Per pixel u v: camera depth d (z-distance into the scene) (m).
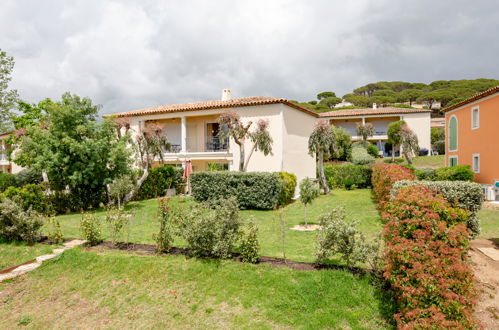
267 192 14.04
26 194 12.74
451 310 3.79
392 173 11.85
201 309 5.43
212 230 6.93
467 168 17.75
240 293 5.70
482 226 10.07
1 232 9.30
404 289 4.10
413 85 93.19
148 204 16.27
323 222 6.65
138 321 5.31
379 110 42.72
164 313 5.44
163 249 7.56
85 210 14.91
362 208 14.04
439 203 5.56
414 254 4.41
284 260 6.72
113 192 14.77
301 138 21.88
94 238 8.49
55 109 14.23
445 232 4.80
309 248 7.89
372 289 5.32
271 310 5.17
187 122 23.89
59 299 6.23
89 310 5.78
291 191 17.20
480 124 18.08
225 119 17.45
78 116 15.01
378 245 5.91
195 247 7.16
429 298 3.95
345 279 5.62
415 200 5.59
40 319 5.64
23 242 9.19
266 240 8.80
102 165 14.87
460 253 4.59
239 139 18.50
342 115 43.62
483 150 17.78
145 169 17.75
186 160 20.08
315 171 25.30
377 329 4.54
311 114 23.48
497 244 8.13
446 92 73.00
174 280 6.32
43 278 7.02
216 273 6.32
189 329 4.97
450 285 3.95
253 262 6.62
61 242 8.95
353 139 44.41
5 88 22.94
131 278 6.59
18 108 25.00
